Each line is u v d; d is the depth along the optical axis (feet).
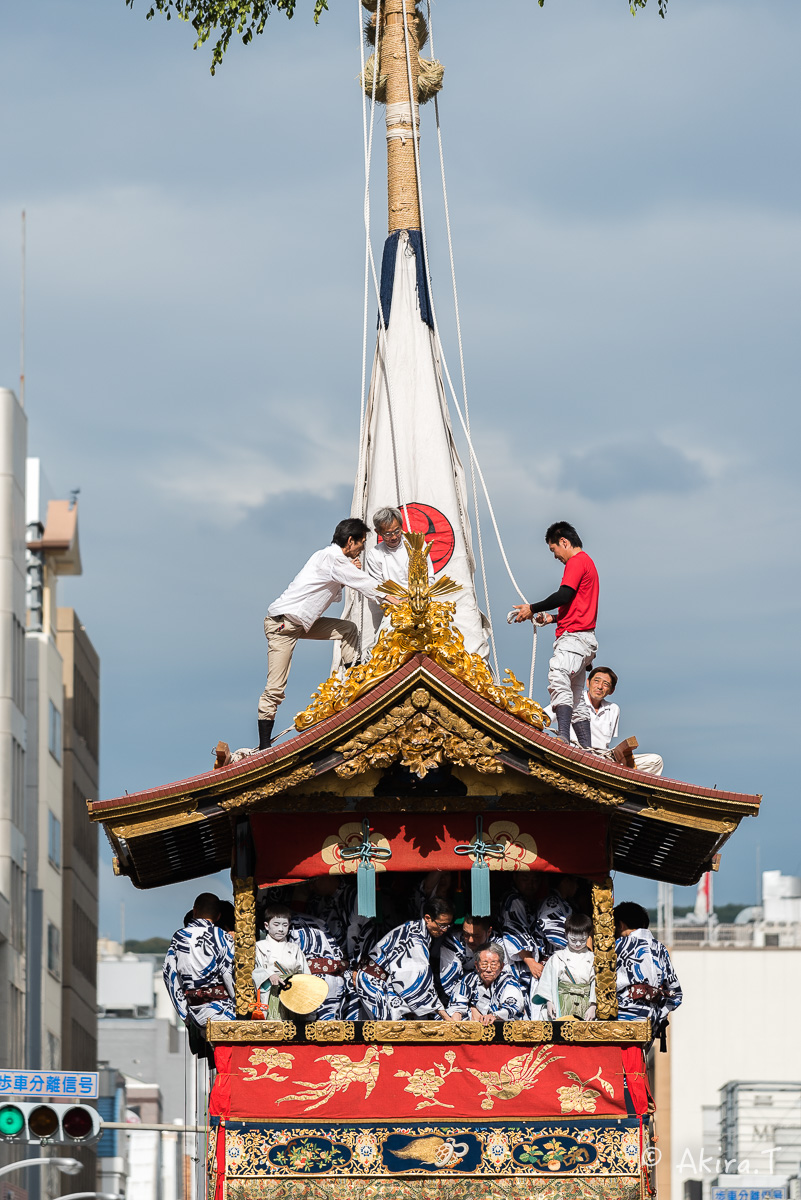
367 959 83.35
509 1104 79.00
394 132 112.57
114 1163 493.77
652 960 84.28
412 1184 78.07
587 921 82.38
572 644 92.58
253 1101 78.89
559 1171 78.38
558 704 91.97
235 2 111.55
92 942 497.05
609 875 81.76
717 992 378.73
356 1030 79.51
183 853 92.22
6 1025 351.05
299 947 82.17
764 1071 372.79
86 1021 481.87
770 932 433.48
